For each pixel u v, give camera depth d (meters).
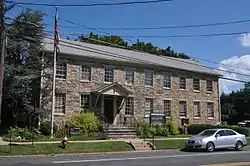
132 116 37.06
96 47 38.41
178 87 41.59
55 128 30.48
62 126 32.19
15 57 29.02
